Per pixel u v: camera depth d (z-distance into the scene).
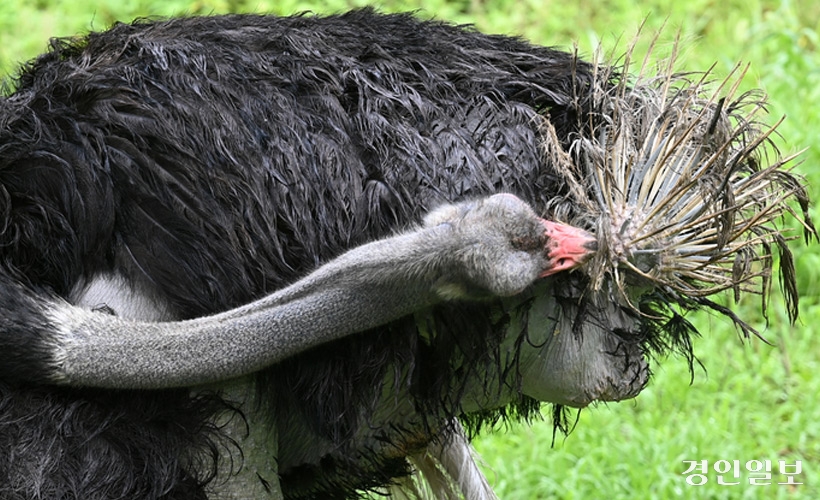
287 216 7.07
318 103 7.26
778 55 15.48
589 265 7.02
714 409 11.72
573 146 7.32
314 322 6.57
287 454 7.77
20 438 6.65
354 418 7.39
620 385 7.69
